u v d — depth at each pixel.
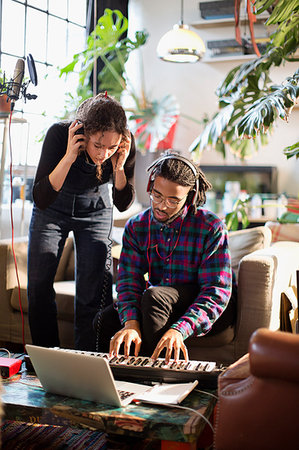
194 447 1.59
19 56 4.67
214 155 5.68
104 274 2.70
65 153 2.51
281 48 3.53
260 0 3.20
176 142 5.93
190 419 1.58
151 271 2.42
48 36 4.99
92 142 2.29
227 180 5.43
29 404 1.71
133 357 1.98
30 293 2.65
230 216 3.63
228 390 1.51
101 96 2.37
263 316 2.46
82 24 5.44
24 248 3.16
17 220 4.05
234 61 5.65
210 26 5.65
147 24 6.00
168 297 2.19
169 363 1.91
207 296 2.17
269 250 2.72
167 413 1.63
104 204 2.69
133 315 2.20
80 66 5.42
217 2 5.39
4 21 4.49
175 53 4.71
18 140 4.52
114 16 5.77
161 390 1.78
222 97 3.87
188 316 2.07
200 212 2.34
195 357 2.53
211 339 2.41
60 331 3.00
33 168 4.68
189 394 1.78
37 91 4.75
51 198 2.44
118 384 1.84
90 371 1.66
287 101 3.04
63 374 1.73
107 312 2.38
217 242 2.28
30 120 4.66
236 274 2.83
